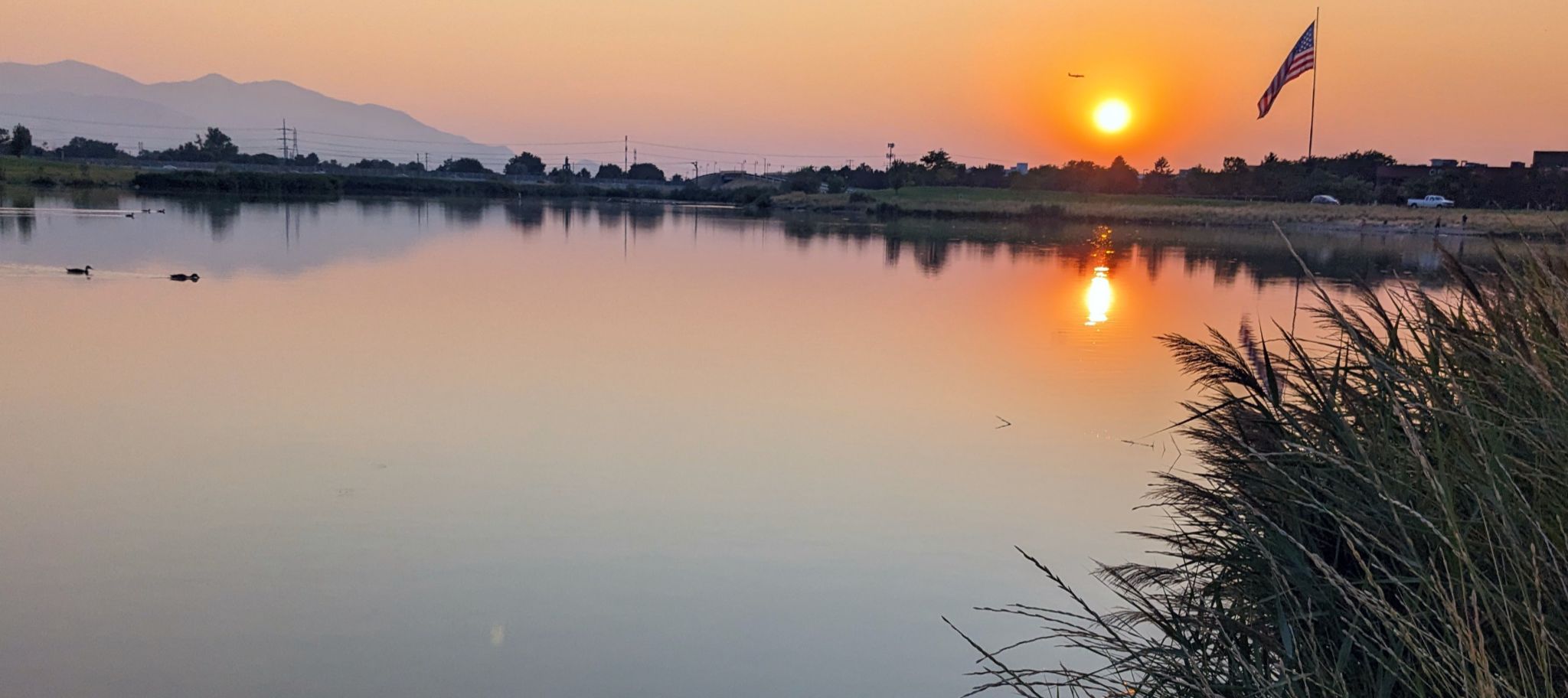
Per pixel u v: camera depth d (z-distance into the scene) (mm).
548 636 5523
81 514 7105
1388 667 2412
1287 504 3166
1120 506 7582
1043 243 41125
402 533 6863
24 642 5363
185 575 6172
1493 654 2307
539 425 9570
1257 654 2984
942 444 9172
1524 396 2756
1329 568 2486
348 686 5016
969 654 5375
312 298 18109
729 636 5531
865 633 5617
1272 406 3537
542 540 6793
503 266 25109
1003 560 6586
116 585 6027
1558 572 2068
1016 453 8953
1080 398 11133
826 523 7195
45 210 41219
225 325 14812
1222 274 27641
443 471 8141
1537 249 3592
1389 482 2764
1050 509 7527
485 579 6180
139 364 11984
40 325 14375
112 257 24156
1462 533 2377
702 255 30688
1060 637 5512
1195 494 3641
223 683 4996
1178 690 3078
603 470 8234
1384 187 67750
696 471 8266
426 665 5211
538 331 14945
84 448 8594
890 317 17516
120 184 67250
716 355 13352
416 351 13125
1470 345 3102
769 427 9680
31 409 9789
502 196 88500
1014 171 112062
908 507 7512
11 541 6613
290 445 8781
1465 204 55219
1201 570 3699
